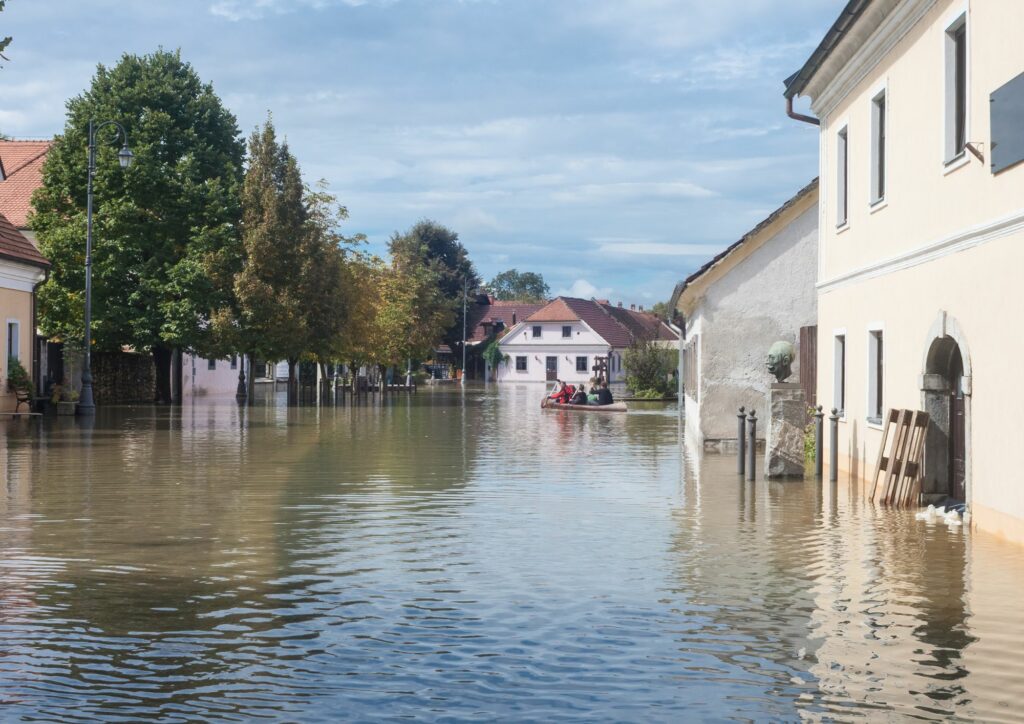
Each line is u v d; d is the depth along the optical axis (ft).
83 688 21.84
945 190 45.21
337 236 183.21
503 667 23.24
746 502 49.65
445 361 388.16
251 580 32.01
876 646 24.71
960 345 42.65
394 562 34.83
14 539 39.04
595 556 35.86
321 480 58.49
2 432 92.94
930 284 46.68
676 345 223.30
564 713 20.39
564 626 26.58
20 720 19.99
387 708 20.68
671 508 47.52
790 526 42.27
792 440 59.52
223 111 156.25
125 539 39.11
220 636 25.70
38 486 54.90
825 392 66.64
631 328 393.70
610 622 26.96
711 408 82.43
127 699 21.18
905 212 50.62
